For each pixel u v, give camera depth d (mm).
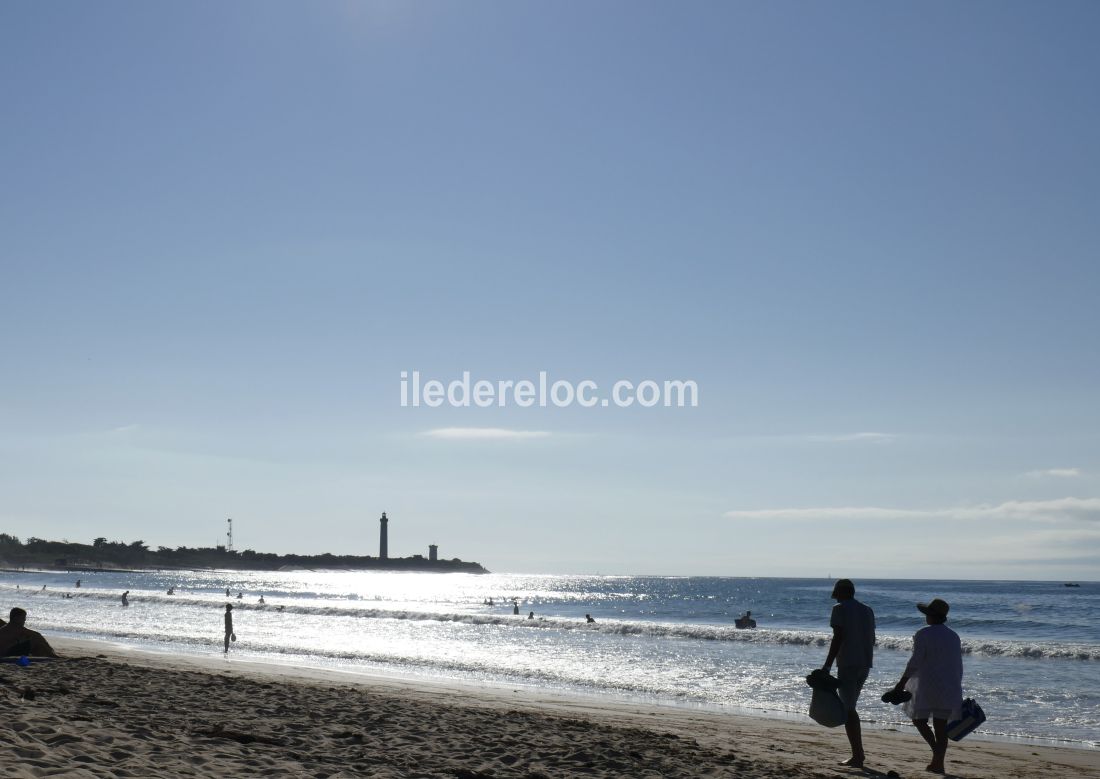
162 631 42812
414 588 169625
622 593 160375
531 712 15812
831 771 9547
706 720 16812
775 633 41781
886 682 25078
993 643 36281
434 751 8945
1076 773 11531
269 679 19672
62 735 7066
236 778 6375
